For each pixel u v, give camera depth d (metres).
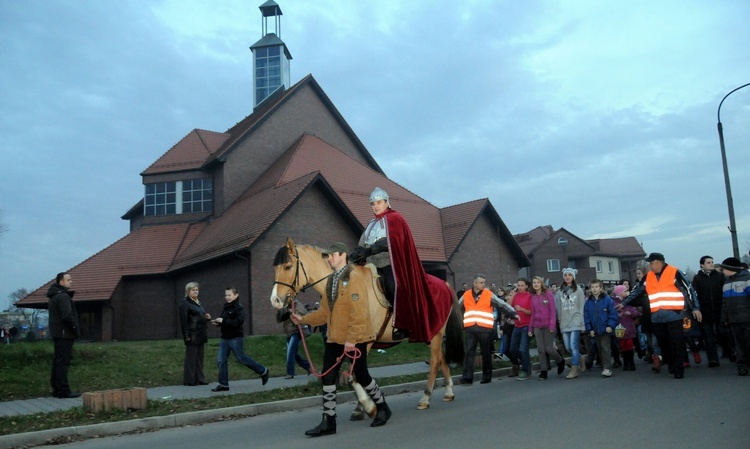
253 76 63.22
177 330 32.75
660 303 11.84
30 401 11.19
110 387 12.90
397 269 8.23
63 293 11.71
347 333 7.86
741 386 9.97
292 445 7.20
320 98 40.78
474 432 7.31
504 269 38.03
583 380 12.37
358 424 8.46
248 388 12.62
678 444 6.14
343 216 30.92
